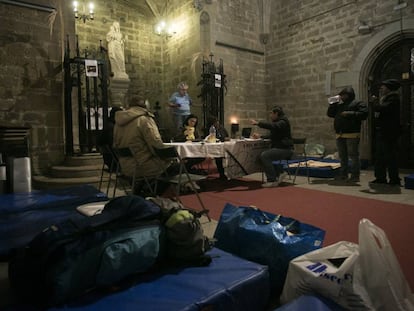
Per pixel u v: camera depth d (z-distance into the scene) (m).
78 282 1.44
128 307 1.37
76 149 6.27
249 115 9.00
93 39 8.78
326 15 7.78
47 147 5.86
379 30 6.83
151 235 1.67
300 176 5.99
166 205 1.89
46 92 5.86
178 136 5.65
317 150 7.90
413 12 6.31
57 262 1.42
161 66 9.81
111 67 8.23
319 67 8.00
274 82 9.16
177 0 8.88
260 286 1.65
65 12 6.36
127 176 3.57
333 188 4.80
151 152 3.44
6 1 5.39
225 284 1.54
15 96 5.54
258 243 1.91
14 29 5.51
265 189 4.84
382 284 1.44
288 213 3.49
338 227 2.98
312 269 1.60
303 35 8.32
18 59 5.56
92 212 2.68
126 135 3.46
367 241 1.51
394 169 4.88
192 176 3.53
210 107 7.93
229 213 2.20
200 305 1.39
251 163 5.20
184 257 1.75
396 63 6.89
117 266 1.52
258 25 9.12
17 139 4.54
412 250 2.38
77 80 6.21
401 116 6.84
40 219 2.73
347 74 7.43
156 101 9.79
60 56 6.03
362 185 4.96
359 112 4.94
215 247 2.05
